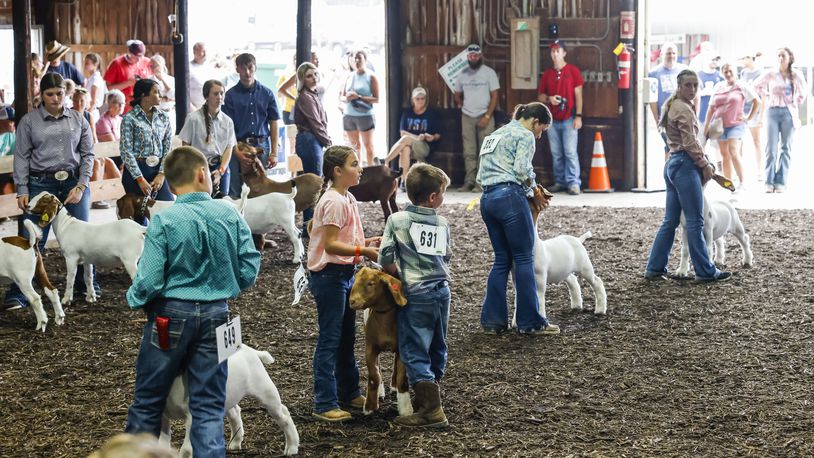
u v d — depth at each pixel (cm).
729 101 1691
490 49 1820
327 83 2494
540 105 846
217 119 1166
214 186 1159
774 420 664
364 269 638
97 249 971
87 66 1753
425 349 645
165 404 518
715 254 1159
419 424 652
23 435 650
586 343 848
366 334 661
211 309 508
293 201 1188
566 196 1728
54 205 962
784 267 1123
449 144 1864
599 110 1778
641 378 756
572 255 914
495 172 845
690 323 909
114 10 1986
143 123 1039
